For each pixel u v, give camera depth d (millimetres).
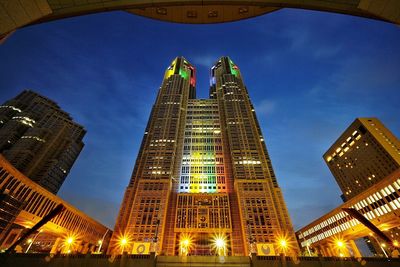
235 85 168000
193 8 19141
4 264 31625
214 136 139000
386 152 118000
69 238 85562
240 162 113188
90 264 32250
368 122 134750
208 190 110188
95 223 101688
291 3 15398
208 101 167375
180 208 98250
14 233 82750
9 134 176625
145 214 90938
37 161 167625
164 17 20219
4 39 10273
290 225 90375
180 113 148375
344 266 32406
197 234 89625
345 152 149250
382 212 70312
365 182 131625
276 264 32938
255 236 84188
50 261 32125
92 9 13719
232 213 97000
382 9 11008
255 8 19141
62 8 12438
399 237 98375
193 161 123812
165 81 181375
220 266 33875
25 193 67375
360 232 80688
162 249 83688
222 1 16422
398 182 65125
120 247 83875
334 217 92938
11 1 9352
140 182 103062
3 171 60500
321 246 102375
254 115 147375
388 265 32219
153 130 132875
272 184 104625
